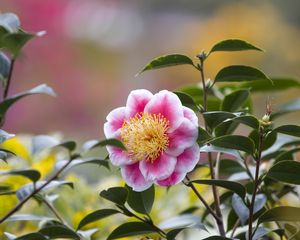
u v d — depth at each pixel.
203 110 1.00
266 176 0.95
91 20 5.39
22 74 4.53
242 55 5.36
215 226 1.10
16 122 4.39
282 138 1.12
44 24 4.79
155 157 0.95
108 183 1.31
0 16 1.02
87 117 4.85
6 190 1.13
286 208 0.96
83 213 1.21
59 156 1.34
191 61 0.99
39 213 1.23
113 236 0.99
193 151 0.95
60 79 4.78
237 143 0.95
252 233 0.98
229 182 0.95
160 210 1.29
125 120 0.97
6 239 1.13
